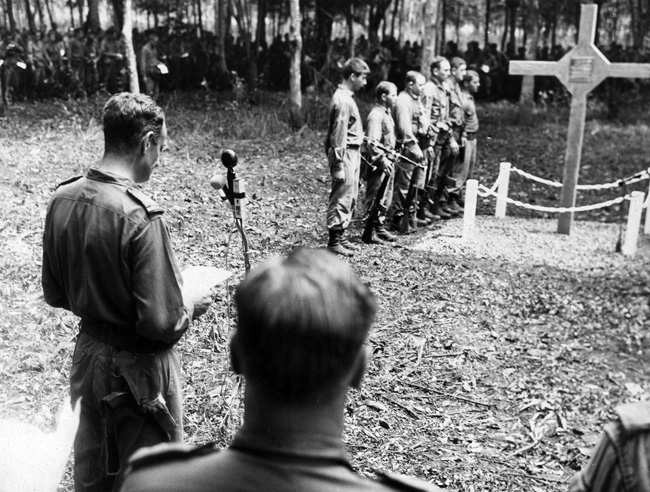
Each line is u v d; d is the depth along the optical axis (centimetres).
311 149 1375
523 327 658
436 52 2594
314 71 2330
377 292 695
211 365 490
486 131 1936
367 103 2136
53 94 1980
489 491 399
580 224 1091
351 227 923
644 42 2953
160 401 248
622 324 670
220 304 582
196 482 104
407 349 579
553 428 486
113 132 245
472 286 742
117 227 235
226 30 2767
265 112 1662
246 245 348
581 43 952
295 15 1502
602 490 131
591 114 2392
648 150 1808
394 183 915
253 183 1083
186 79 2375
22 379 433
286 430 107
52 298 259
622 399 536
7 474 214
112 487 254
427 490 104
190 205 900
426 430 463
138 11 3247
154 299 236
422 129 939
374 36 2756
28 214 783
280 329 105
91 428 252
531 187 1346
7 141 1194
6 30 2464
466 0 3691
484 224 1028
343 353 108
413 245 875
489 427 479
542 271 813
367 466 410
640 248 951
